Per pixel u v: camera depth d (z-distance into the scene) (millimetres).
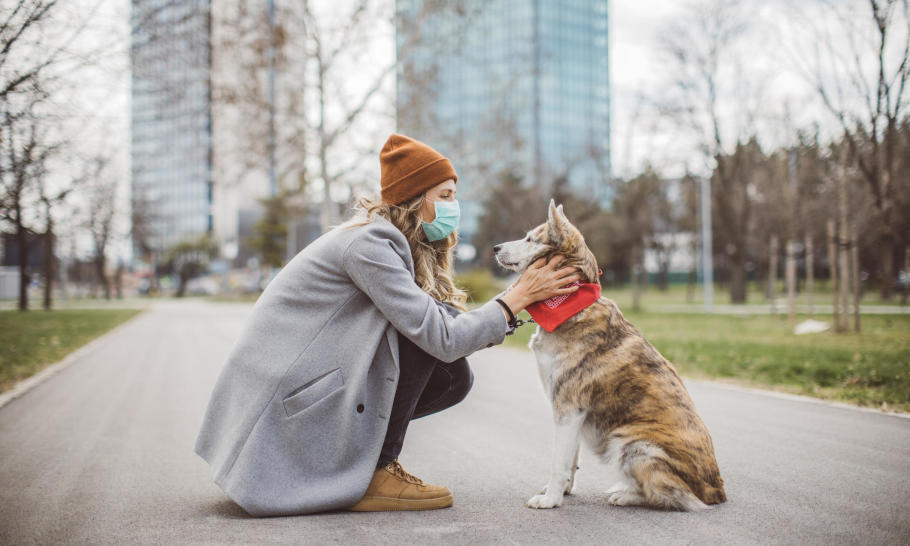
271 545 2713
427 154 3346
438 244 3633
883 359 8273
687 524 3000
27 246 30234
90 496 3502
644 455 3146
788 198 18094
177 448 4715
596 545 2740
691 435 3217
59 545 2756
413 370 3227
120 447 4746
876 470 3959
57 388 7711
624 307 26906
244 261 72875
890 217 11180
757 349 10078
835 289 12711
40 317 23453
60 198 8945
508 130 24656
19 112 7008
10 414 6094
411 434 5129
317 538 2793
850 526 2979
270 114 21688
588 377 3289
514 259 3615
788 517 3100
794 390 6945
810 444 4641
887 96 9664
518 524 3012
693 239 38562
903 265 32594
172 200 99000
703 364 8852
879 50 9453
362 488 3053
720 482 3309
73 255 53969
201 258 73000
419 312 3012
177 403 6680
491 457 4398
